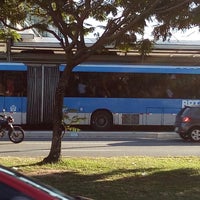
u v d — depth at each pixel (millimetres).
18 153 16297
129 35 12695
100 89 27109
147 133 24047
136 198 8883
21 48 28297
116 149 17906
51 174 11039
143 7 11516
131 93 27234
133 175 11141
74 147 18547
